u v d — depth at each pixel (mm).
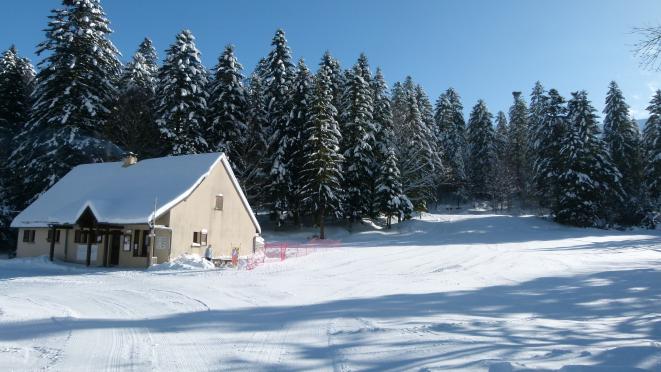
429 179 53156
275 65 45562
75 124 35094
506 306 12766
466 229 48656
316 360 7180
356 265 23875
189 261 24484
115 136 42031
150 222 25125
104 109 36562
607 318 11094
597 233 45500
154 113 41562
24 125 38219
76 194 31344
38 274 21656
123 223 25875
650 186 54656
